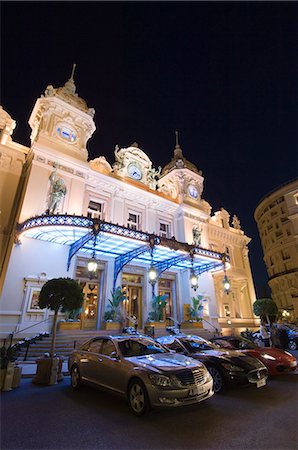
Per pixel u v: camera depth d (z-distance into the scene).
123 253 17.92
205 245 23.91
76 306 8.87
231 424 4.77
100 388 6.30
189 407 5.70
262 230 54.78
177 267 21.61
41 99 18.30
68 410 5.51
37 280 14.01
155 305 17.89
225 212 30.55
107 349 6.79
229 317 25.17
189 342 8.65
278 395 6.61
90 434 4.38
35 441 4.14
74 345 12.33
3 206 15.38
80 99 20.34
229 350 8.33
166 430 4.54
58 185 15.84
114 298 16.31
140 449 3.89
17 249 14.05
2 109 17.30
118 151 22.34
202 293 21.48
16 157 16.80
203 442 4.09
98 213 18.75
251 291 28.55
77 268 16.73
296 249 44.59
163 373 5.26
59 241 15.45
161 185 26.42
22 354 11.54
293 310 43.00
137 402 5.25
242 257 30.03
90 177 18.77
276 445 3.96
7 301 12.96
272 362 8.43
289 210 45.94
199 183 26.98
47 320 13.60
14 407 5.68
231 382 6.66
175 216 23.67
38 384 7.79
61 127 18.34
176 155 28.66
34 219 13.24
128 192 20.73
